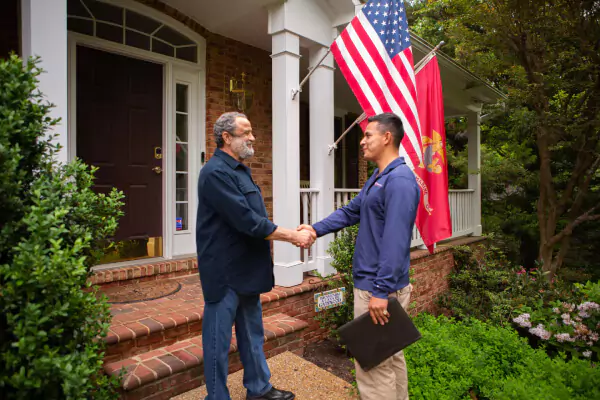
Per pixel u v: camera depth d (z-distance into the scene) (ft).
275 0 14.17
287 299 13.57
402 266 7.13
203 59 16.80
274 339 11.67
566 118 23.59
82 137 13.43
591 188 28.58
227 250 8.09
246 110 18.54
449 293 22.50
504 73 25.75
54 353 5.33
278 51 14.40
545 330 14.76
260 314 9.01
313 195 15.69
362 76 13.32
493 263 24.02
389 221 7.18
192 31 16.29
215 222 8.10
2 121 5.66
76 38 13.07
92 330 6.58
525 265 33.68
